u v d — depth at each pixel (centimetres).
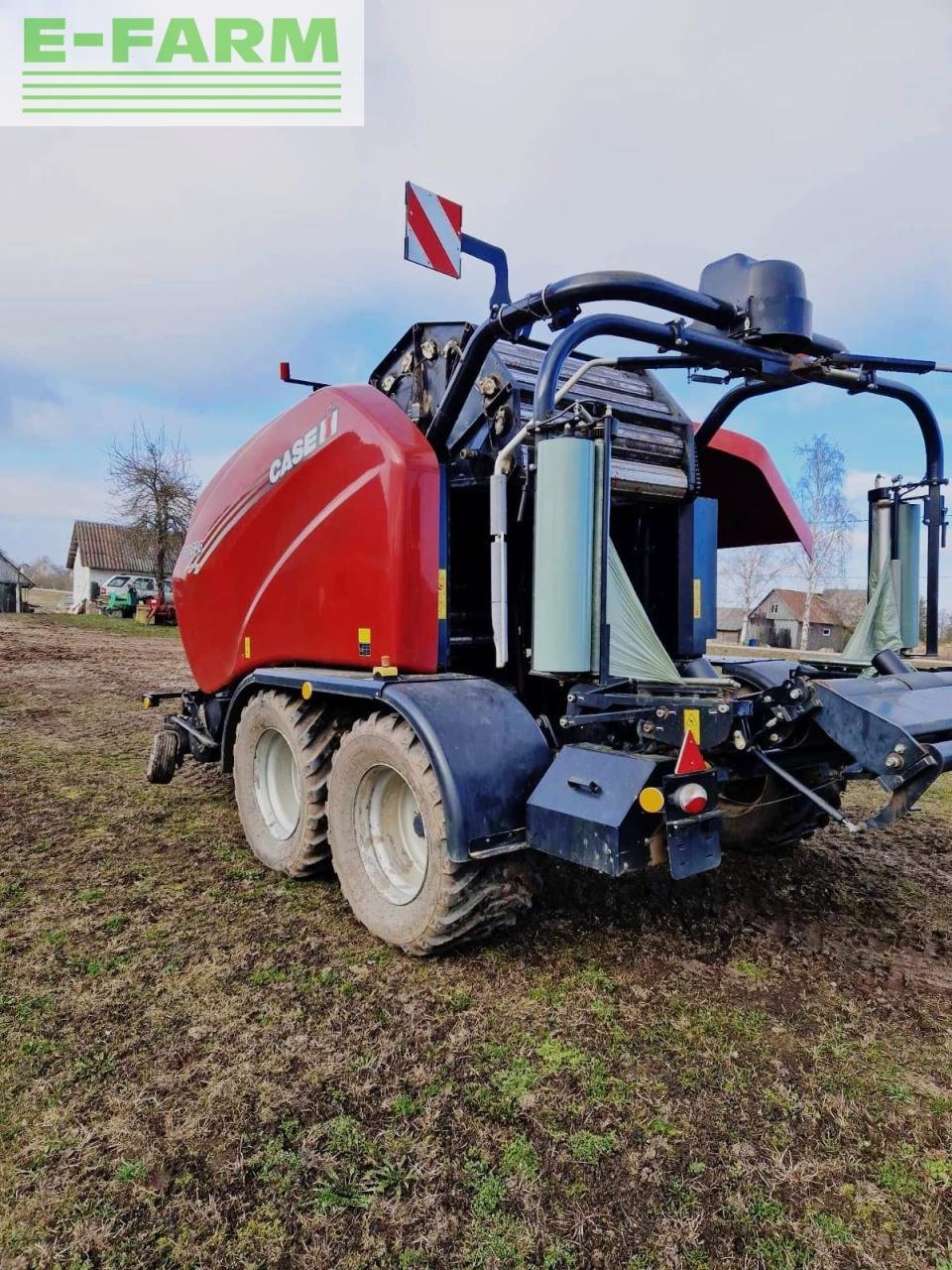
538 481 270
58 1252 174
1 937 325
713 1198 191
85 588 4206
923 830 504
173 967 300
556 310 286
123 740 759
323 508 381
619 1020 266
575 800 264
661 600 412
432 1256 174
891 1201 191
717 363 288
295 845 385
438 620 343
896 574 361
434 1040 253
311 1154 203
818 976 298
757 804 366
